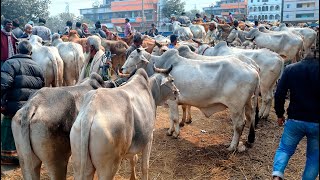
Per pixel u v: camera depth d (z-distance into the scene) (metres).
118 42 10.60
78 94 4.02
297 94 3.81
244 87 5.82
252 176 5.21
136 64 6.51
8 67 4.71
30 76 4.90
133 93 4.07
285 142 3.98
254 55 7.77
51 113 3.70
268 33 11.27
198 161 5.74
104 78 5.77
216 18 23.00
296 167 5.47
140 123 3.88
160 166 5.58
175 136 6.70
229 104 5.94
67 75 8.61
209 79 5.93
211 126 7.51
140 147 4.02
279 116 4.16
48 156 3.71
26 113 3.60
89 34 14.76
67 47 8.60
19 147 3.73
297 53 11.09
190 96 6.09
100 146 3.23
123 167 5.52
